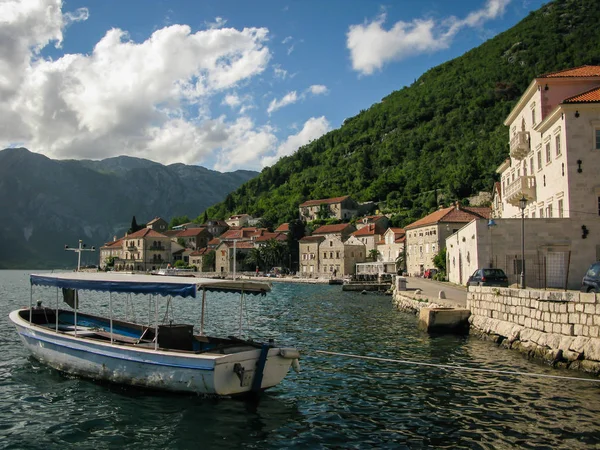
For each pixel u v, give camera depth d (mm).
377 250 119875
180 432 13391
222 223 196750
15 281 131625
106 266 179500
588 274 24203
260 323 36031
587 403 15109
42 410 15320
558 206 39500
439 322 29891
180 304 53562
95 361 18141
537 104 43062
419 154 198875
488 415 14211
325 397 16406
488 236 39594
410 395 16469
